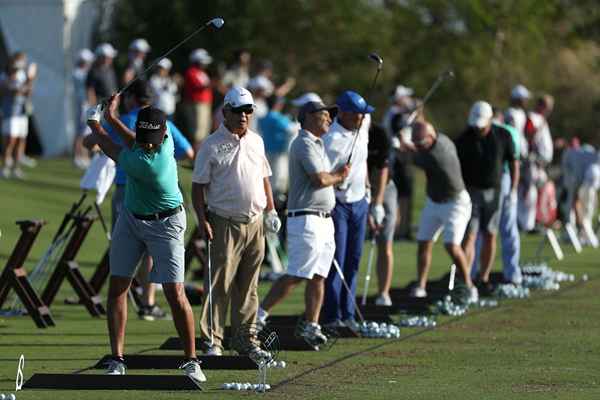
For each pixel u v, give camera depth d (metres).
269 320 26.72
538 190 55.22
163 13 76.00
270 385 20.02
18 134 52.34
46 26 64.31
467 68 86.81
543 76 92.50
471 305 31.16
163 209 19.86
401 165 49.09
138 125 19.53
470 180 32.25
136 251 20.14
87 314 29.31
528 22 89.25
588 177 52.88
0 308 28.53
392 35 86.31
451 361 22.72
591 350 24.12
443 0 87.25
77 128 56.94
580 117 99.19
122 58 72.88
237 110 21.98
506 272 35.00
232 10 77.75
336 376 20.98
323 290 24.89
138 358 21.48
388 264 30.05
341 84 83.75
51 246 29.00
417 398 19.02
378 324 26.77
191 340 20.19
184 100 52.84
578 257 46.28
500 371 21.66
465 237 32.00
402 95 41.31
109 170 27.70
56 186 51.41
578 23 98.69
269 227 22.88
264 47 81.44
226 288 22.42
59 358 22.75
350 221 26.09
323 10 83.62
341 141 25.55
